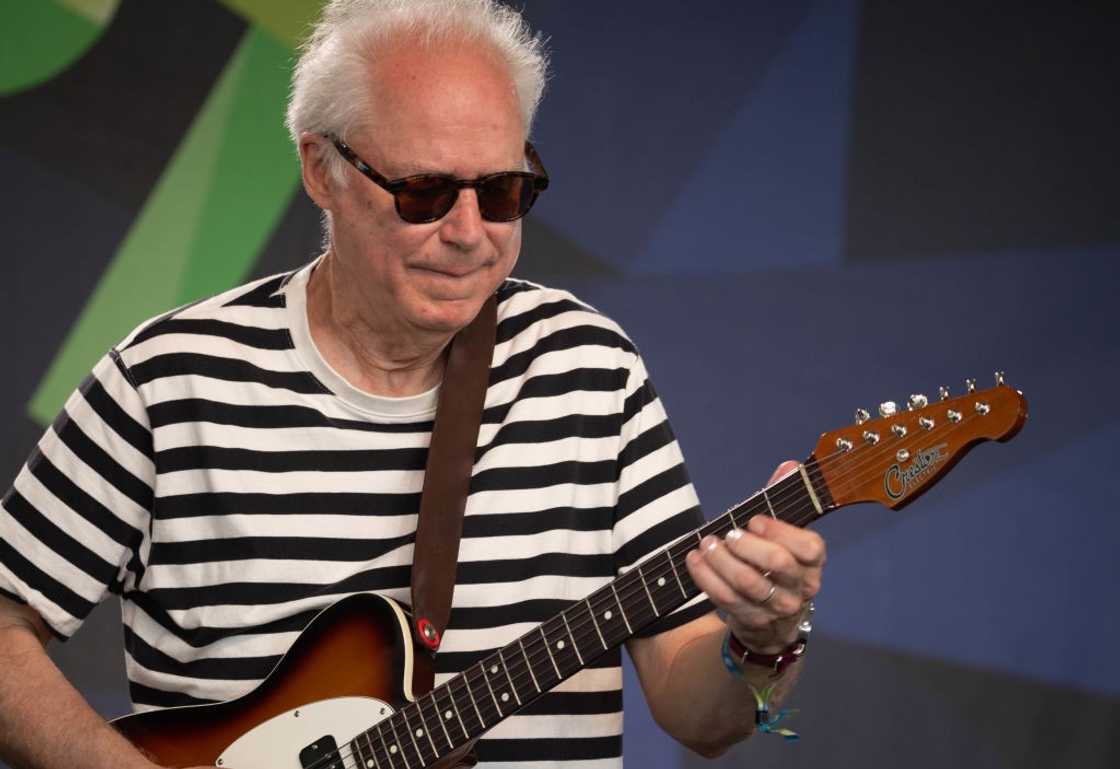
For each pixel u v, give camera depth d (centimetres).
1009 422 318
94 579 416
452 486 403
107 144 847
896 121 842
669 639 402
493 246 378
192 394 409
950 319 830
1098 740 798
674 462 421
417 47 376
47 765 388
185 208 852
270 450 407
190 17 854
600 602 363
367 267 383
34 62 843
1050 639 809
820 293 845
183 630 412
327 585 405
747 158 855
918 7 842
